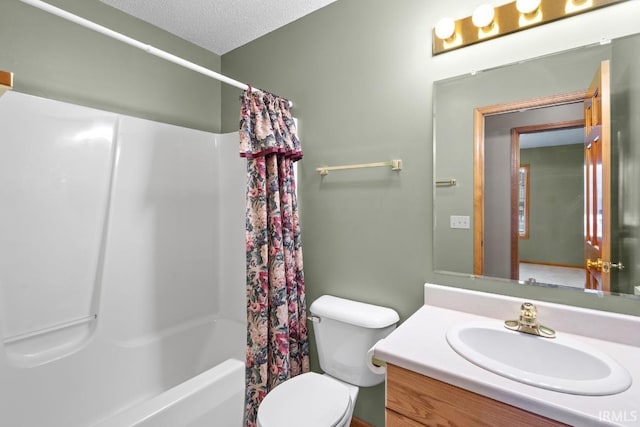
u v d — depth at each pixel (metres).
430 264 1.38
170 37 2.02
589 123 1.06
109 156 1.66
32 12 1.49
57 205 1.48
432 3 1.35
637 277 1.00
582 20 1.06
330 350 1.50
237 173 2.07
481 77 1.24
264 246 1.48
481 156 1.25
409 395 0.89
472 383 0.77
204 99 2.24
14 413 1.30
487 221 1.24
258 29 1.96
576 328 1.04
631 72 0.99
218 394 1.33
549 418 0.69
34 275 1.41
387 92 1.49
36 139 1.42
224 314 2.13
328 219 1.71
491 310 1.20
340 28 1.65
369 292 1.56
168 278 1.90
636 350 0.93
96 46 1.71
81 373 1.50
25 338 1.38
